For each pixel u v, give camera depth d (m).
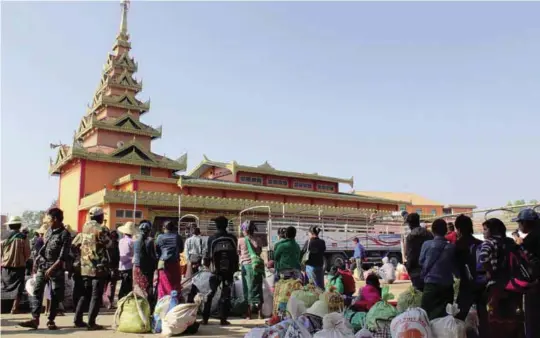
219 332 8.34
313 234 10.62
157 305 8.34
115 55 48.25
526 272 5.80
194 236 13.35
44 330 8.32
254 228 10.04
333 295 7.09
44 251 8.53
